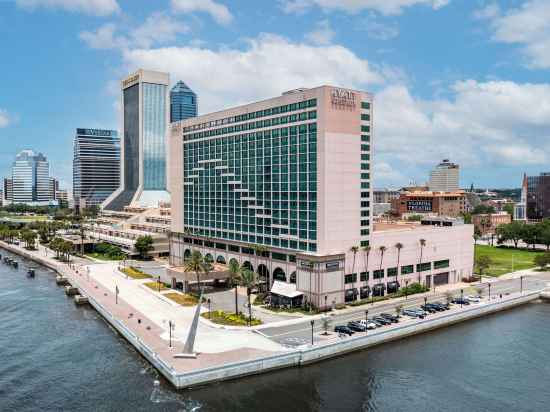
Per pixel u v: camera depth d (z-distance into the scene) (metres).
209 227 176.25
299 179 134.50
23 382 89.62
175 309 130.00
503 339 113.06
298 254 131.88
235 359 91.44
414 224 183.12
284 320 118.56
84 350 105.31
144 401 81.19
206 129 175.25
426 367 95.94
